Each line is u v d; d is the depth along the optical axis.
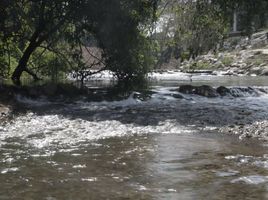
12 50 23.81
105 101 16.94
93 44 21.30
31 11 20.14
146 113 13.95
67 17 20.12
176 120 12.58
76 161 7.57
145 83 20.97
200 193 5.86
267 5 19.69
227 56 57.69
